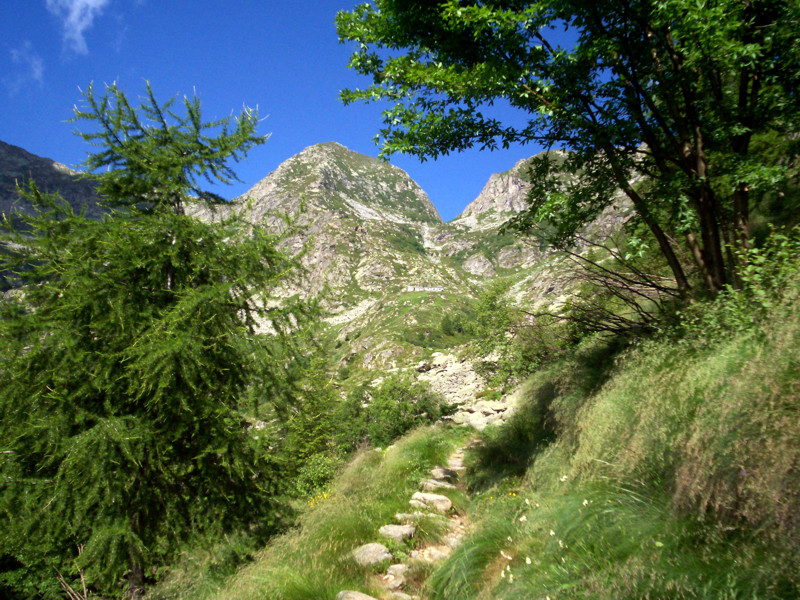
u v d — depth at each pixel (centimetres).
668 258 471
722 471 246
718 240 445
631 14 432
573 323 669
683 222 420
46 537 551
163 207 674
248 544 589
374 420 1948
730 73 479
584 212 515
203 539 586
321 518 528
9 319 554
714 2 382
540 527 362
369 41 544
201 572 521
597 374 532
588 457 393
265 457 671
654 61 480
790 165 483
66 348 569
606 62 480
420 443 943
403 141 534
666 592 213
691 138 488
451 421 1408
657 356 404
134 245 588
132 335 579
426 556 439
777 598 184
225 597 391
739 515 236
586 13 439
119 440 518
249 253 655
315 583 363
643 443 335
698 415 283
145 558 553
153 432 565
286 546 469
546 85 444
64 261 576
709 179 435
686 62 413
